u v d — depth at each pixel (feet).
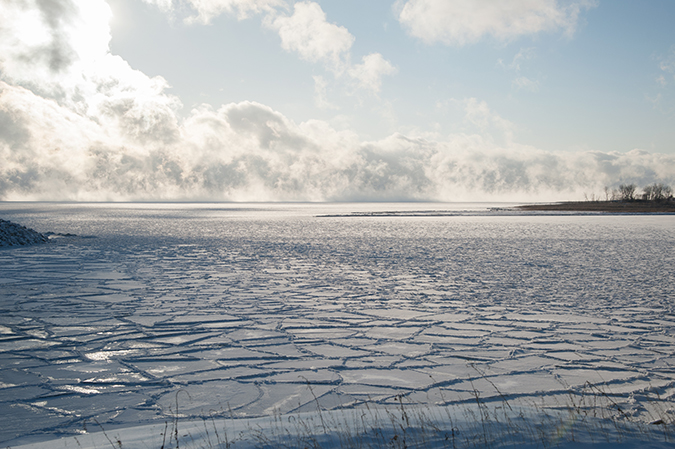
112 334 26.68
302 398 17.40
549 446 10.94
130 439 12.35
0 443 13.75
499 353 23.44
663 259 67.41
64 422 15.33
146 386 18.75
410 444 11.21
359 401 17.06
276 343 25.11
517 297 38.96
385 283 46.21
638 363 21.91
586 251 78.74
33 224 161.79
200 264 59.82
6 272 51.21
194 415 15.78
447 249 81.87
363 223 175.73
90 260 62.75
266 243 92.32
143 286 43.16
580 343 25.29
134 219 207.41
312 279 48.49
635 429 12.37
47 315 31.40
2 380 19.35
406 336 26.66
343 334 27.04
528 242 96.02
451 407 14.69
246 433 12.39
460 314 32.45
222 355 22.97
